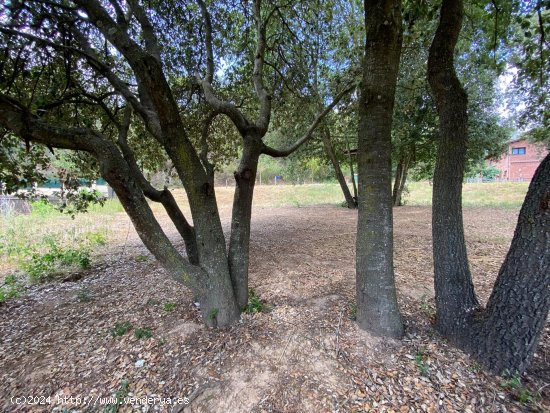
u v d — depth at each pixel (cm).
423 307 286
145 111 268
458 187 232
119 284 420
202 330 266
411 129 782
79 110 423
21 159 418
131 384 207
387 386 191
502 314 194
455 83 226
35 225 860
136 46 196
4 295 383
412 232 636
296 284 372
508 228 621
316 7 414
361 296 249
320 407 179
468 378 193
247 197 299
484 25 352
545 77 362
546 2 271
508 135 947
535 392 177
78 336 277
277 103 502
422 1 305
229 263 296
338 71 528
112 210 1215
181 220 312
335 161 1159
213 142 595
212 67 331
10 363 241
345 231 700
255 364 218
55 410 190
